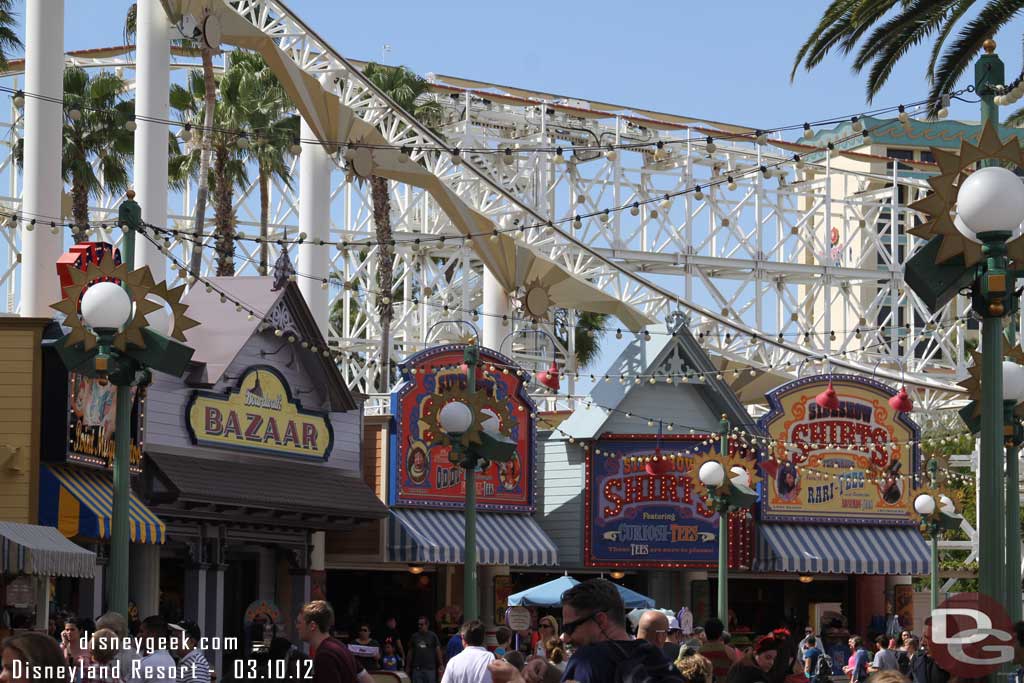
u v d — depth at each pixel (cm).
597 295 4588
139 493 2945
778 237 7300
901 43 2498
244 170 5912
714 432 4222
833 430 4309
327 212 4269
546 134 6009
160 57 3584
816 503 4256
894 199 7269
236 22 3562
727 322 4584
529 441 3950
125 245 1653
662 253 6506
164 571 3509
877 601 4503
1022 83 1672
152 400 3006
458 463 2405
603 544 4044
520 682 1352
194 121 5697
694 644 1952
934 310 1302
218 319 3278
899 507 4369
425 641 3169
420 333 6216
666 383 4197
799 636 4428
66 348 1622
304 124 4256
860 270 7069
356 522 3528
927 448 4550
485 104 6303
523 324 5862
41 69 3359
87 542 2794
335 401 3469
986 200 1199
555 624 2081
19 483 2555
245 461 3238
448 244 5969
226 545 3219
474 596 2367
